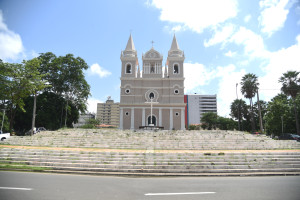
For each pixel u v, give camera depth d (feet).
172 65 142.61
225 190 26.86
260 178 36.45
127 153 48.70
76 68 135.03
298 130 119.85
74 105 143.54
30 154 49.75
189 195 24.20
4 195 22.53
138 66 159.22
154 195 24.08
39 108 122.62
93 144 63.98
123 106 135.64
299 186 29.50
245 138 73.36
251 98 148.25
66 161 45.52
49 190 25.34
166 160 45.39
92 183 30.32
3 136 85.25
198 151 54.75
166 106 134.92
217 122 240.94
